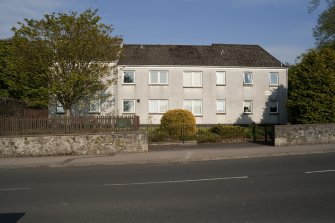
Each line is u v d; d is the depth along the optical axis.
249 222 6.42
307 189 9.16
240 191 9.01
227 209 7.30
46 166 14.85
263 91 37.19
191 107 36.28
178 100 36.03
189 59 37.06
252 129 24.33
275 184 9.86
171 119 23.31
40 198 8.62
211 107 36.44
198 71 36.38
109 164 15.15
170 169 13.24
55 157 16.64
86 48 23.95
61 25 23.86
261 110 37.12
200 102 36.38
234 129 22.95
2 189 9.91
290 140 20.06
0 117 17.22
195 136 21.92
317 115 23.19
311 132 20.47
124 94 35.50
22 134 17.30
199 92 36.28
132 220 6.62
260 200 8.04
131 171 12.91
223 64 36.69
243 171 12.33
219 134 22.75
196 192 8.95
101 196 8.67
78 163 15.00
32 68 23.88
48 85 24.72
